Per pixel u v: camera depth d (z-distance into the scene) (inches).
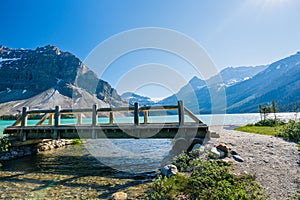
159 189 184.7
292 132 364.2
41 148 461.4
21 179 256.4
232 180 181.0
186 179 193.3
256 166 219.3
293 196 153.9
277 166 217.2
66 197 196.5
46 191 213.6
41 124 444.1
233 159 244.5
